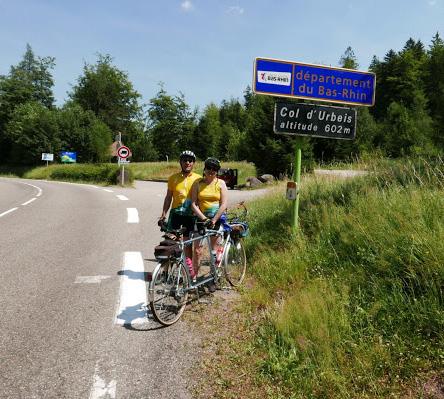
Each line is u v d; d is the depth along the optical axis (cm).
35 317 441
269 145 2366
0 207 1376
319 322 357
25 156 5619
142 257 698
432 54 7269
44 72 7731
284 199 931
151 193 1898
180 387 314
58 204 1452
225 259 526
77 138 5828
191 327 420
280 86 587
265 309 450
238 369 338
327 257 498
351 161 936
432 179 548
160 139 7356
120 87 7581
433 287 348
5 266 636
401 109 4516
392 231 435
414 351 312
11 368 338
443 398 271
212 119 7394
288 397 297
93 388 311
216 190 509
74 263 657
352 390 292
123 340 391
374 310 361
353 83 614
